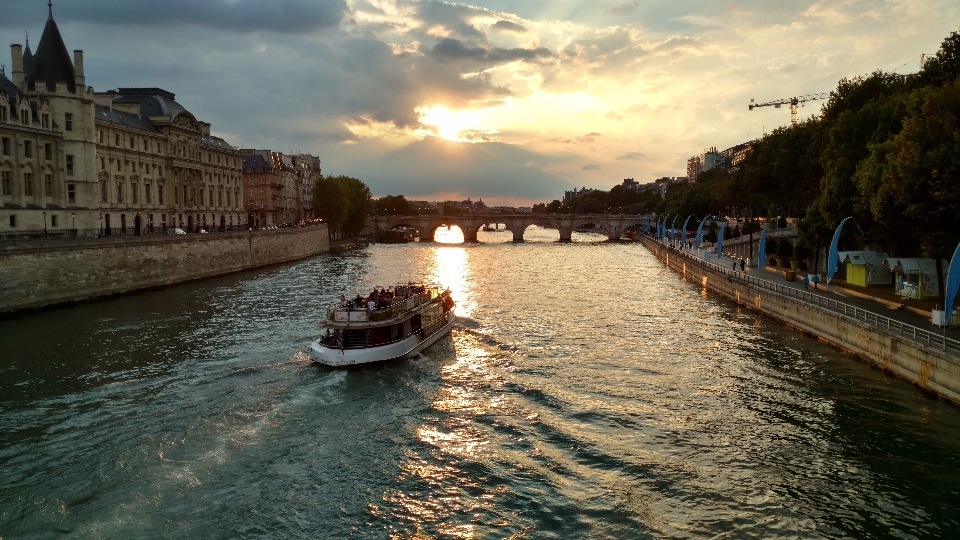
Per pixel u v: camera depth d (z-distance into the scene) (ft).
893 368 136.98
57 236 278.87
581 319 215.10
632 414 121.19
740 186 438.40
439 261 472.03
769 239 330.95
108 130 351.25
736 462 100.73
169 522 83.30
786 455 102.73
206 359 156.04
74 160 298.76
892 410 118.11
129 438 107.96
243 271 384.27
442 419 118.93
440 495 91.15
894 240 198.70
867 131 227.20
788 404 124.16
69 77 298.76
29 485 91.66
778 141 361.71
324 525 83.41
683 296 271.49
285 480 94.84
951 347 121.08
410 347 161.07
